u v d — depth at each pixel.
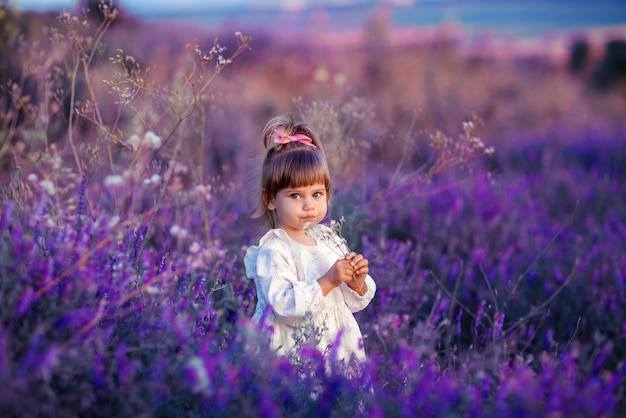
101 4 3.90
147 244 3.77
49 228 2.53
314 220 2.84
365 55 15.13
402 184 4.45
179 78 4.14
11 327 1.98
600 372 2.60
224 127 6.44
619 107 14.05
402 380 2.54
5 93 4.91
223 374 2.07
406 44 17.12
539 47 20.28
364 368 2.36
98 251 2.38
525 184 6.35
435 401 2.13
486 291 3.96
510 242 4.80
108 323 2.25
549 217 5.46
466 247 4.74
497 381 2.49
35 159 3.67
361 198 4.54
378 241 4.25
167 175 3.55
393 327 3.31
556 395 2.03
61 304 2.12
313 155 2.82
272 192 2.87
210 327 2.41
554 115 12.67
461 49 17.19
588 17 29.47
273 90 10.16
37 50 5.11
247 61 12.11
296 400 2.22
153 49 9.52
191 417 2.04
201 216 4.08
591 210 5.85
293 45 15.73
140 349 2.16
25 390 1.85
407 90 11.81
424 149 6.83
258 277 2.74
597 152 8.59
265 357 2.20
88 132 5.24
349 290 2.85
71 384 1.95
